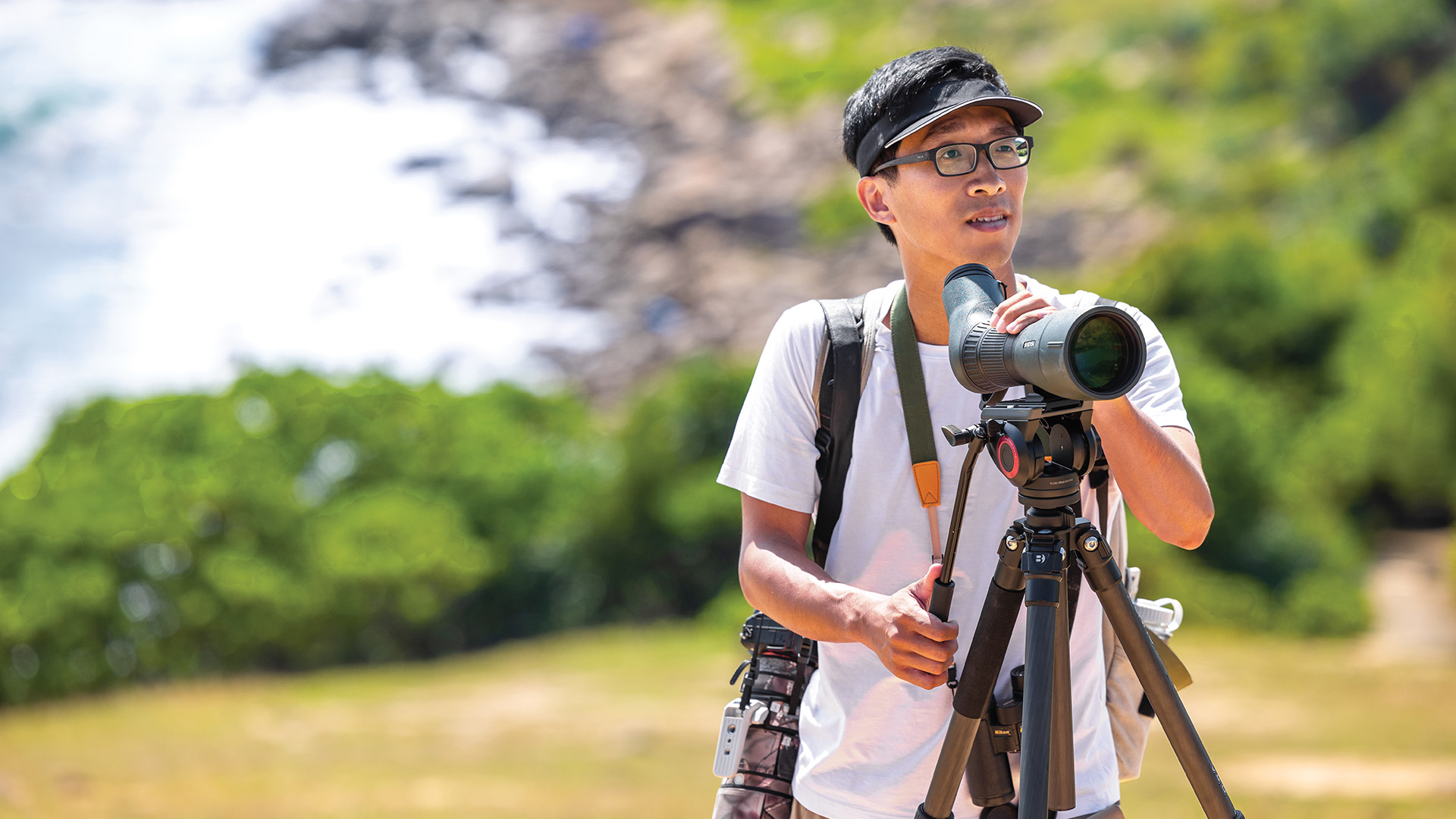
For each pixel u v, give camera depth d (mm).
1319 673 31453
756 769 4863
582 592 55031
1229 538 50531
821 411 4637
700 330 109500
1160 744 22812
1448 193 86312
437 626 54500
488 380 108188
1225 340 69750
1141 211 104188
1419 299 64688
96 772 23875
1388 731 23953
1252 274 70312
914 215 4398
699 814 19094
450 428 60594
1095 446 3662
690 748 24984
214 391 61000
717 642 43844
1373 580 56531
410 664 47719
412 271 125938
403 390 61906
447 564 52000
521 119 151375
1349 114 116500
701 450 55188
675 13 166875
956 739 3865
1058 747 3795
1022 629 4516
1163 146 116250
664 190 130750
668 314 114250
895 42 147125
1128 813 17094
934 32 148875
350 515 51750
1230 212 101438
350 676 41344
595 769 23156
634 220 126250
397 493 54656
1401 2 116750
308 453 57688
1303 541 51250
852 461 4609
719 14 164000
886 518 4570
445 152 145375
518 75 158250
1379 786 19500
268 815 19812
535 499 58719
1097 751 4539
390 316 119438
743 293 111500
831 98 136000
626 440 55875
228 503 49375
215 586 47594
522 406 73875
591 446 68625
